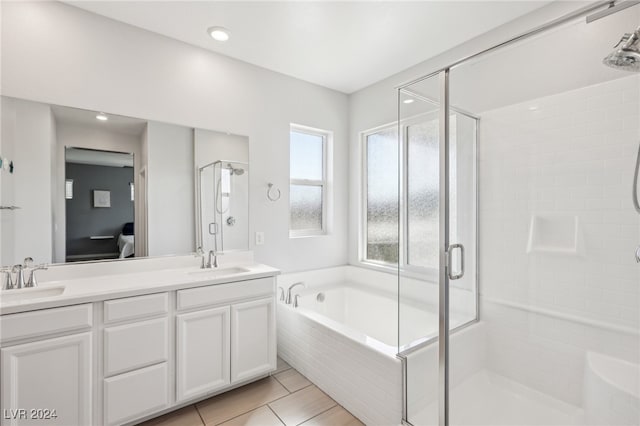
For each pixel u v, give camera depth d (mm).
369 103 3332
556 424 1609
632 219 1443
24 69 1855
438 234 1809
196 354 1923
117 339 1665
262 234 2895
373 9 2043
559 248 1656
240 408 1969
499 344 1835
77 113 2018
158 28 2258
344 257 3584
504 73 1729
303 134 3387
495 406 1769
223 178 2643
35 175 1875
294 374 2389
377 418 1774
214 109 2594
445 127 1797
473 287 1899
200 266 2447
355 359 1928
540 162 1692
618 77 1423
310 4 1997
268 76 2928
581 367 1567
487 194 1890
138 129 2236
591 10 1375
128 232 2188
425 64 2756
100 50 2098
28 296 1696
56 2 1953
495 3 1971
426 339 1825
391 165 3207
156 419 1848
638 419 1378
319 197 3508
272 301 2264
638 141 1407
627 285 1460
